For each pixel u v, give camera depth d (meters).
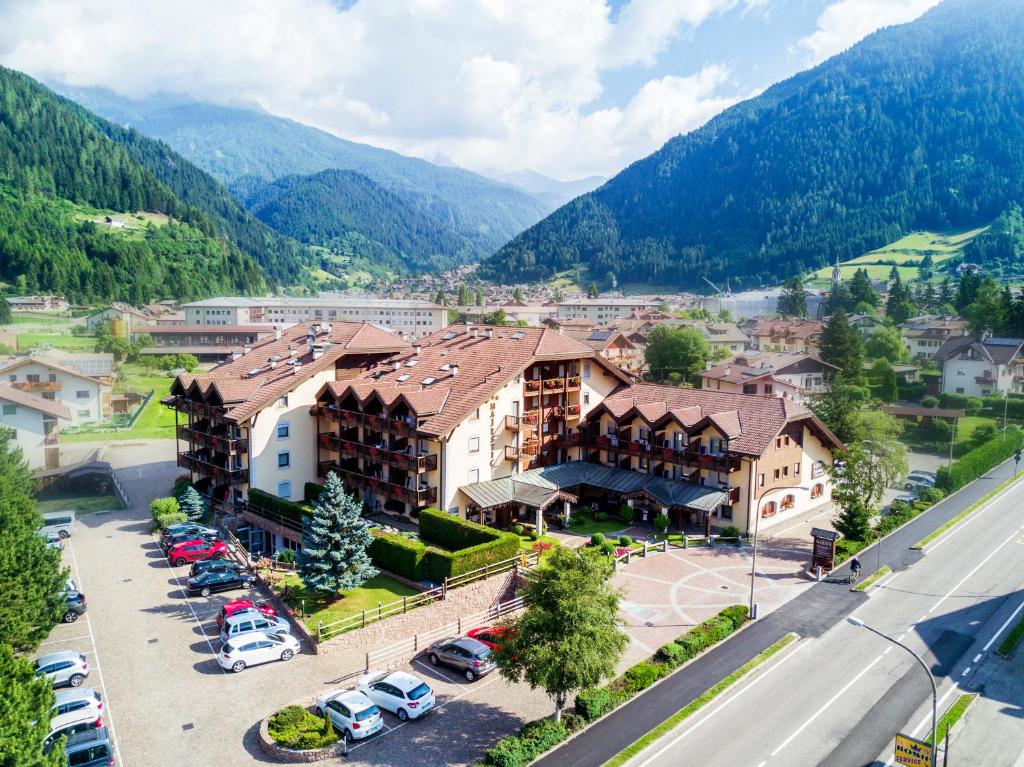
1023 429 117.88
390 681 41.12
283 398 74.06
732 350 191.88
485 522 69.56
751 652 48.47
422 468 66.56
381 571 58.00
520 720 40.50
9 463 66.56
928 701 42.88
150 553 63.25
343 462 75.12
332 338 83.38
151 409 128.25
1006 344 142.75
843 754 37.78
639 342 183.38
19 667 32.97
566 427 78.31
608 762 36.59
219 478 73.56
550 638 38.72
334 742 36.78
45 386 111.00
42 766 28.06
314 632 47.56
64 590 49.09
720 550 65.88
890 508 80.19
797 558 64.62
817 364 141.50
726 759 37.22
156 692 41.50
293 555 59.69
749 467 67.50
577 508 74.88
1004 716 41.34
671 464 73.81
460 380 73.75
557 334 79.06
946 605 55.97
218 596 54.41
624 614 52.88
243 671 44.06
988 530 74.00
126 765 35.22
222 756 36.12
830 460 79.94
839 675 45.81
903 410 122.50
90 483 86.06
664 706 42.06
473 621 52.53
